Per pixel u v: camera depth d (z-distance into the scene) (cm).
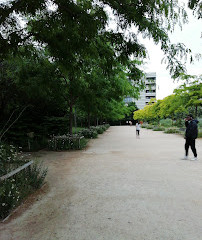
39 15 481
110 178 524
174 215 311
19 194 372
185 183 475
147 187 448
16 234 263
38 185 450
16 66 980
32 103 1163
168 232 263
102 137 1881
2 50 463
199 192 413
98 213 321
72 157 836
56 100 1154
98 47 502
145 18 374
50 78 933
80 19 366
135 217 306
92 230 270
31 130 1235
